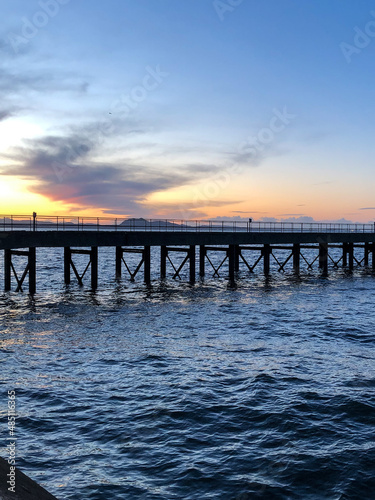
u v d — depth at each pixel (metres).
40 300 31.06
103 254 90.94
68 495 8.59
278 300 32.50
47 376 15.41
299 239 47.59
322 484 9.05
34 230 31.12
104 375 15.57
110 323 24.36
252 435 11.17
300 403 13.07
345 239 50.97
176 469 9.58
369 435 11.18
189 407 12.77
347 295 35.22
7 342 19.98
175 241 38.50
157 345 19.73
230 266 41.44
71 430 11.35
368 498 8.59
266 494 8.70
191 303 30.94
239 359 17.67
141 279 43.75
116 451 10.34
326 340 20.91
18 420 11.86
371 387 14.44
